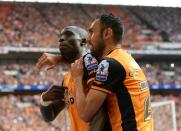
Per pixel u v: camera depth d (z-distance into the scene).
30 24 31.53
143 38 32.44
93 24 3.86
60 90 4.64
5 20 31.25
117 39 3.79
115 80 3.53
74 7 33.31
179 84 31.67
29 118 27.02
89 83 3.71
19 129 26.12
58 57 4.75
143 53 31.28
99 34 3.79
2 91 28.31
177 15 34.53
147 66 32.88
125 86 3.57
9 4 31.23
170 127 26.30
